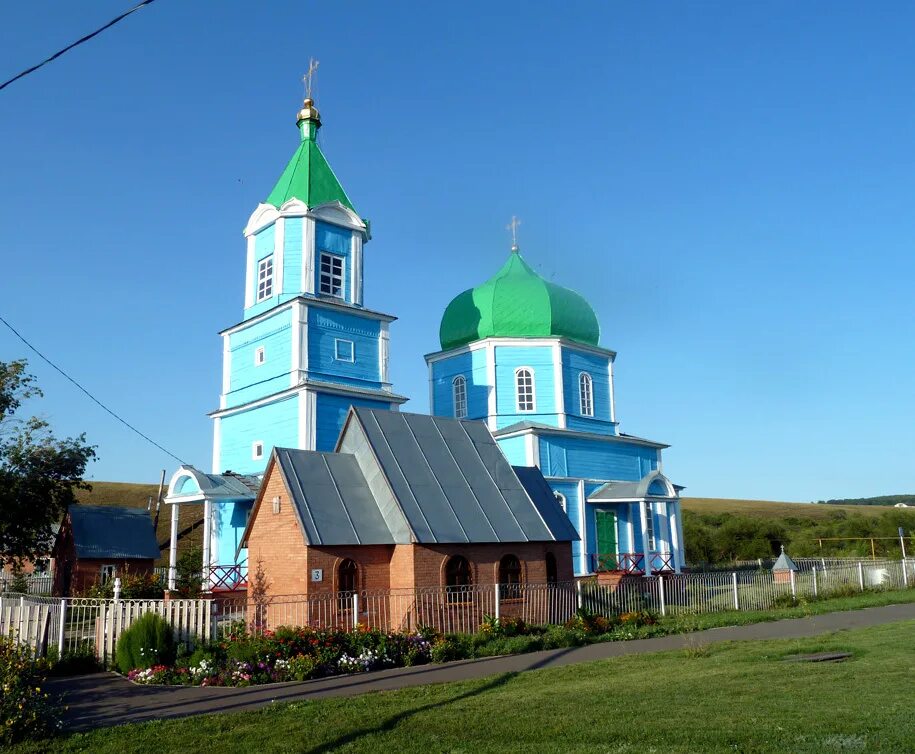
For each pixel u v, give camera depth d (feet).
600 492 125.18
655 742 28.94
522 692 41.45
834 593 96.07
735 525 204.23
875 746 27.07
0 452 107.24
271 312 108.17
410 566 66.44
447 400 136.87
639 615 73.51
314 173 112.98
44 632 57.72
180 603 58.49
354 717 36.24
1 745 33.81
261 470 106.93
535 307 131.85
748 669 44.88
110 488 277.85
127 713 41.09
